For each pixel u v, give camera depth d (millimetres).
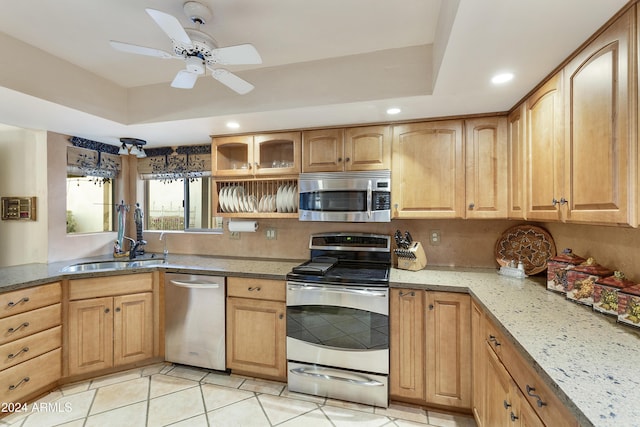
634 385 846
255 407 2066
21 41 1808
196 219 3436
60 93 2010
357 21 1622
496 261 2424
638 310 1237
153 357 2627
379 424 1909
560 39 1269
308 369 2209
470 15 1123
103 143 3182
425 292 2012
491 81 1669
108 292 2434
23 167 2801
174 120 2348
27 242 2816
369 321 2080
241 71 2178
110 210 3408
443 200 2244
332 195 2430
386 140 2355
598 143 1216
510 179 2088
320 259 2686
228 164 2943
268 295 2330
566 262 1744
